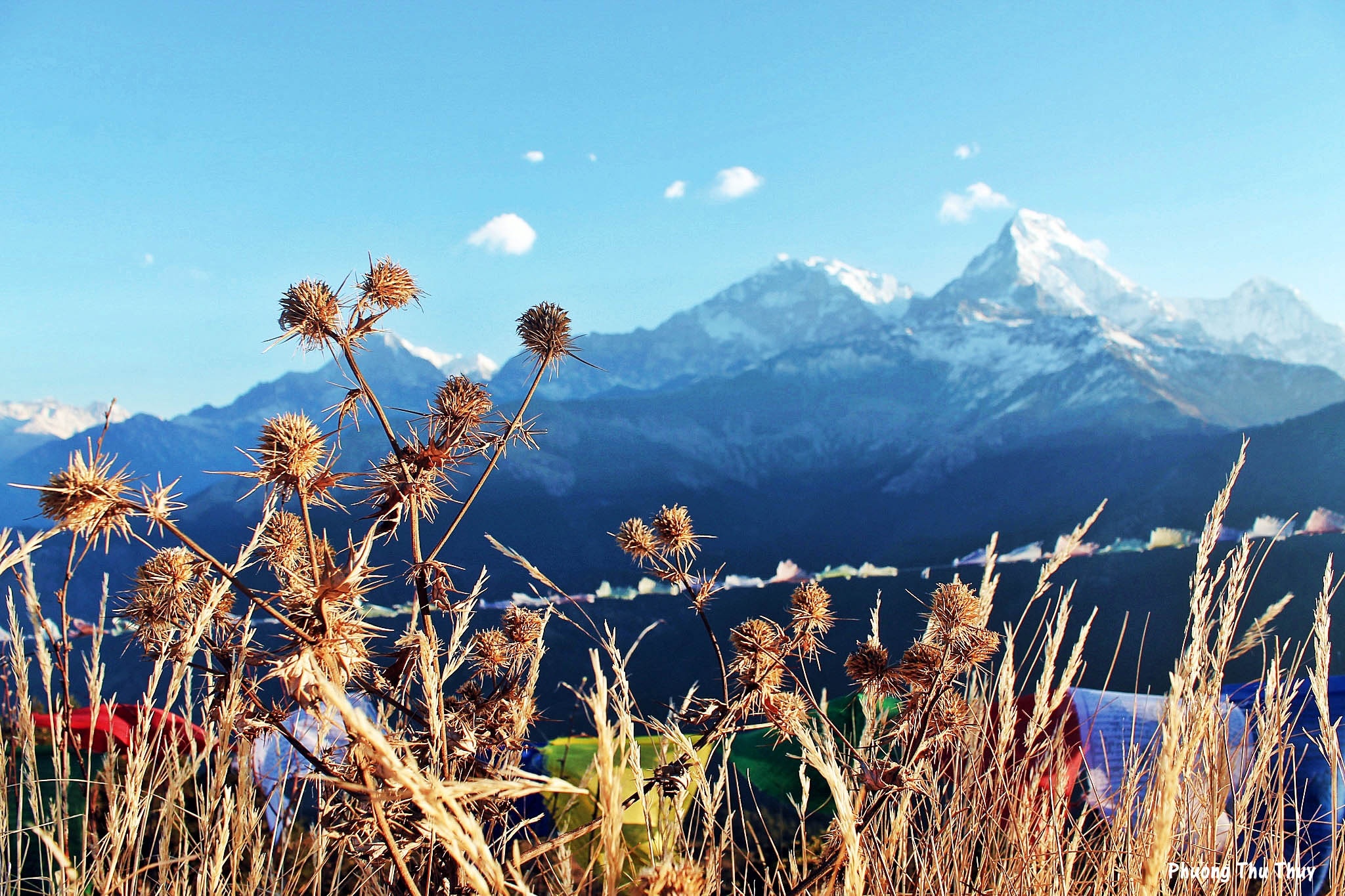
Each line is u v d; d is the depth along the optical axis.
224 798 1.71
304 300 1.40
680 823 1.61
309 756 1.27
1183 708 1.92
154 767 1.82
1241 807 2.04
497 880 0.98
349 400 1.41
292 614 1.09
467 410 1.45
